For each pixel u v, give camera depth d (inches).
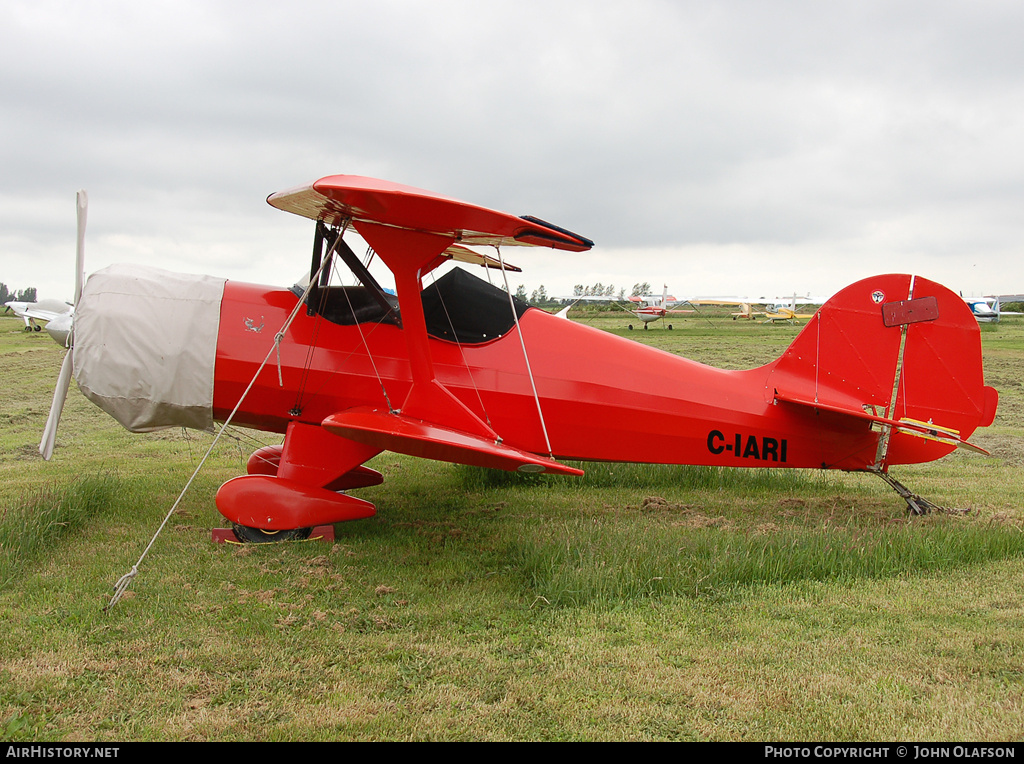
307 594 180.9
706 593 185.5
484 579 195.8
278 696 131.0
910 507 268.8
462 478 328.5
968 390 263.4
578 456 265.6
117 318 232.1
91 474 314.3
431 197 184.1
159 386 234.4
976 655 149.5
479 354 253.6
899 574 200.8
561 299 2332.7
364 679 137.9
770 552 202.5
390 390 243.9
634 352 268.7
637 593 182.4
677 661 146.3
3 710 124.2
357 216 208.7
